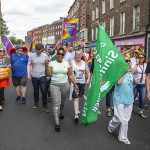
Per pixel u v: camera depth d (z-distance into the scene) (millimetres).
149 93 4258
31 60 6418
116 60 4270
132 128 5059
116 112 4340
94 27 29594
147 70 4270
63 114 6051
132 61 7434
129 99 4227
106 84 4316
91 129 4961
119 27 20422
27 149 3924
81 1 36594
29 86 10500
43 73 6383
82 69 5586
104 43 4332
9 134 4590
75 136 4547
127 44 18719
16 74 7047
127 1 18656
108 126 4906
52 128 4980
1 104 6430
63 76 4988
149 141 4336
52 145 4102
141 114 5938
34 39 13523
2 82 6508
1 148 3949
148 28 15305
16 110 6371
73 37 11352
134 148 4016
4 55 6727
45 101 6340
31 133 4664
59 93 4977
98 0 27438
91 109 4301
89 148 3992
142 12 16125
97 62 4324
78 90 5344
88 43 32281
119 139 4285
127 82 4238
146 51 15445
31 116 5828
